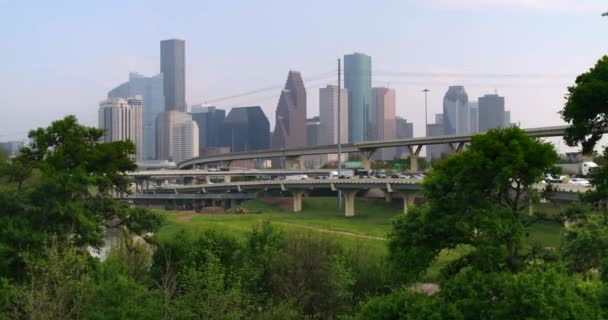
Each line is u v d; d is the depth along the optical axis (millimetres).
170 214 172875
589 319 32312
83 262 42125
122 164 64812
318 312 54406
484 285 35000
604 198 49500
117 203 62562
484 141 39312
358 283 58688
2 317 36125
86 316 35031
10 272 49750
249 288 53281
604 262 39875
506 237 37594
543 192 41438
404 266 41031
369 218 150750
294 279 54062
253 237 62188
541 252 40500
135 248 64188
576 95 46781
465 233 38438
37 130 63062
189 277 46344
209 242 59938
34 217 53969
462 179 38906
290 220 145250
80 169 56688
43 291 34531
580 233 49344
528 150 38406
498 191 39844
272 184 186500
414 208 41812
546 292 32281
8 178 58938
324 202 188375
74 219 54906
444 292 36562
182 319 38125
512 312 33156
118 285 37406
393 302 37344
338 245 62875
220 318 38969
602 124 48594
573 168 160500
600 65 47312
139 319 35875
